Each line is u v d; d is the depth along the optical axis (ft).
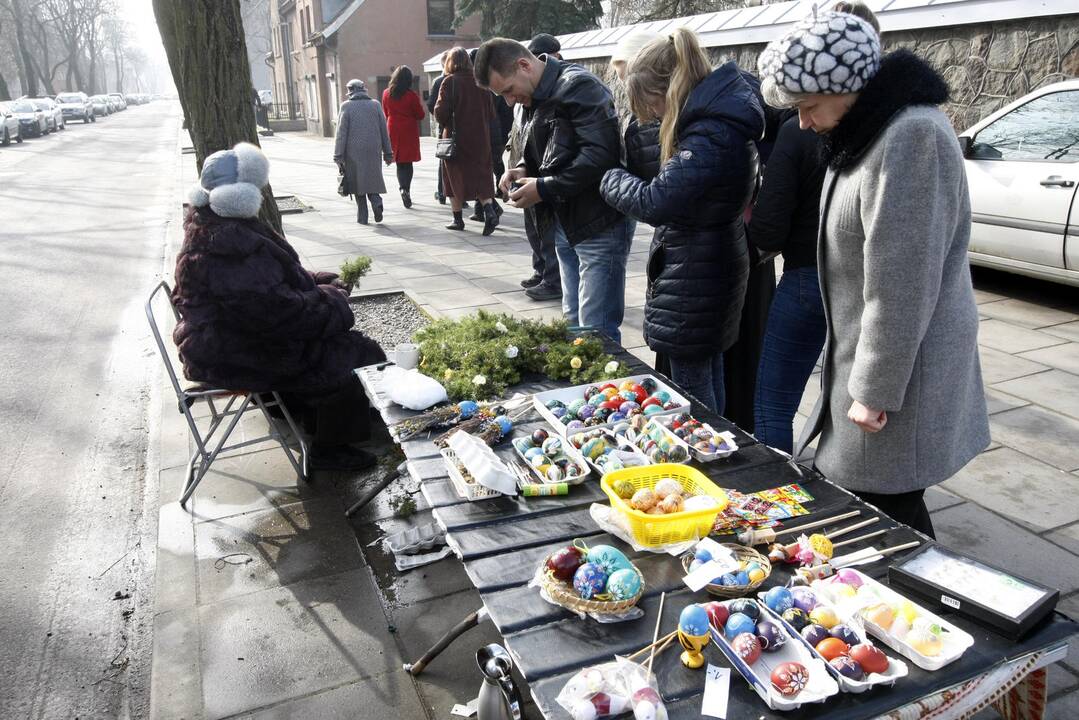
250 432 13.23
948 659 4.61
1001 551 9.36
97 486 12.27
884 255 5.84
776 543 5.90
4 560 10.29
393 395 8.36
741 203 9.16
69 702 7.86
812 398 13.99
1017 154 18.74
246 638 8.21
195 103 15.72
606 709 4.32
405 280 22.17
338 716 7.18
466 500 6.55
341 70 91.81
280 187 44.11
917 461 6.59
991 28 21.71
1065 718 6.85
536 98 11.23
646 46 8.91
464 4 77.20
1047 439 12.14
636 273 22.99
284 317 9.99
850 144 6.04
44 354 18.08
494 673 6.11
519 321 10.46
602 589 5.11
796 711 4.39
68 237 31.27
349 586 9.09
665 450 6.89
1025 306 18.86
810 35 5.77
